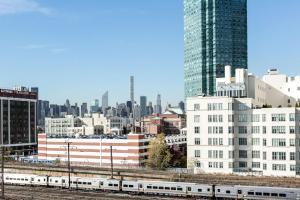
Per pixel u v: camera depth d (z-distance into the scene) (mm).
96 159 177500
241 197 95812
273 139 128375
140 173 135500
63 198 101750
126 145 170500
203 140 137750
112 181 111750
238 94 150250
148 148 169500
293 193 90000
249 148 133375
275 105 171000
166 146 156125
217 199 99000
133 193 108375
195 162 138750
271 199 92375
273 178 120188
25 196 105250
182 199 98938
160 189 104812
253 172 130625
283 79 171250
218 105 135625
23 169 152875
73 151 183250
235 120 134750
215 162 135750
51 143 189875
